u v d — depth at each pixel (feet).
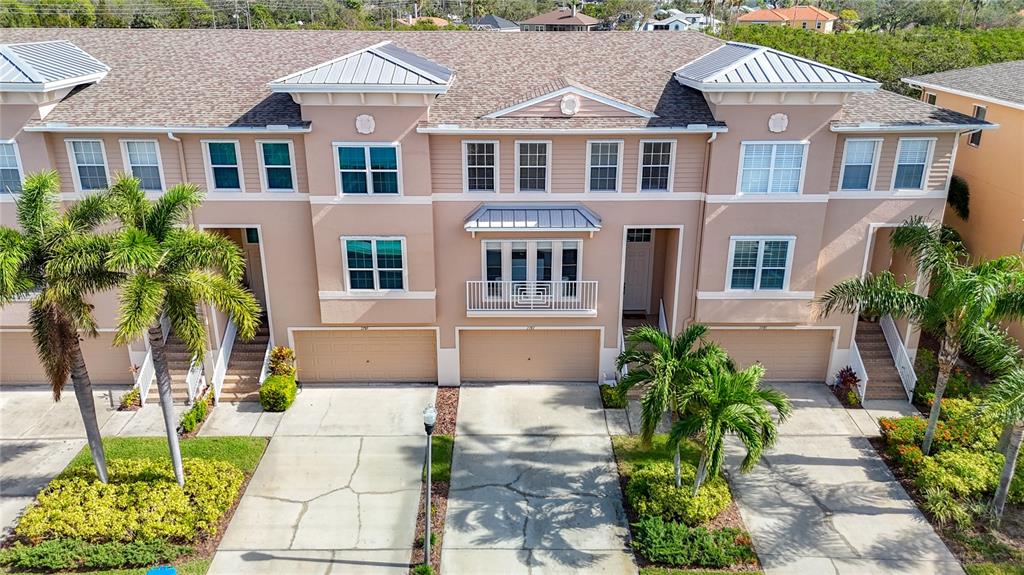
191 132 64.08
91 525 51.39
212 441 64.90
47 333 48.29
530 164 67.36
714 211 67.36
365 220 67.46
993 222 81.61
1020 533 53.11
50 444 64.49
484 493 58.49
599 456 63.62
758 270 69.56
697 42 81.92
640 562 50.88
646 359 53.31
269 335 74.74
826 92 62.69
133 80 70.69
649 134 65.46
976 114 85.40
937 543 52.49
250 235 77.20
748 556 50.65
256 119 64.69
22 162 65.16
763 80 62.39
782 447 64.75
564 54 78.54
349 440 65.77
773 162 65.87
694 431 48.29
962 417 52.01
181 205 50.39
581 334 75.05
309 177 65.67
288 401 70.54
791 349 75.56
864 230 69.62
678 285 71.72
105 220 50.44
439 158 66.49
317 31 82.58
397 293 70.18
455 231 69.31
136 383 73.10
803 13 293.23
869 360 75.20
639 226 69.51
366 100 63.10
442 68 71.31
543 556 51.44
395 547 52.29
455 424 68.59
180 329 49.26
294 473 60.75
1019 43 146.00
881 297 57.67
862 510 56.18
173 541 51.60
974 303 51.57
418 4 334.24
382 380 76.69
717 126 64.08
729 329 73.51
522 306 71.72
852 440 65.82
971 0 244.01
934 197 68.23
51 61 67.82
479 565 50.49
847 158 67.15
